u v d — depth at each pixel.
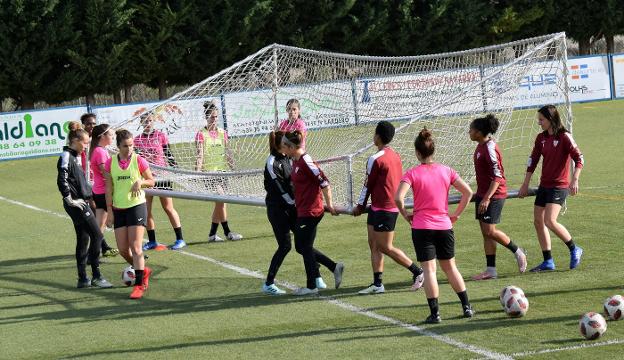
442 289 15.38
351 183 16.77
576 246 16.55
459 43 65.81
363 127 30.80
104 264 19.64
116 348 12.80
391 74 31.11
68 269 19.25
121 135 16.16
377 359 11.59
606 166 29.86
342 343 12.41
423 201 13.19
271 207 15.78
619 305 12.84
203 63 59.84
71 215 17.16
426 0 63.81
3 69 53.53
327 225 22.70
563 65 19.03
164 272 18.25
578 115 47.94
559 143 16.03
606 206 22.55
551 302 14.05
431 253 13.20
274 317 14.11
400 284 16.02
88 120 20.50
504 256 17.88
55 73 56.12
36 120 44.66
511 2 66.88
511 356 11.43
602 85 54.28
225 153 22.02
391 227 15.02
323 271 17.59
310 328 13.32
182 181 20.75
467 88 19.80
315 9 61.97
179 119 23.84
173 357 12.18
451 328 12.88
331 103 30.83
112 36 56.00
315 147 29.33
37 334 13.84
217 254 19.92
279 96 30.34
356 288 15.88
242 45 61.00
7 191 34.34
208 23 58.88
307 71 30.12
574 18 67.81
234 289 16.39
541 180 16.33
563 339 12.09
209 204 28.41
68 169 17.11
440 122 19.89
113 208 16.50
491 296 14.66
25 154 44.53
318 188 15.41
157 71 59.19
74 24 55.38
